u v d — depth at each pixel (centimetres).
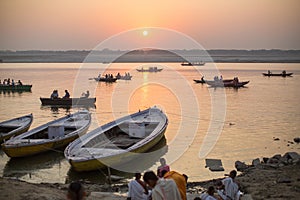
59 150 2175
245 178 1457
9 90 5772
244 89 5834
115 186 1479
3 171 1858
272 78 7962
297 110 3769
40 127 2361
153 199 685
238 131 2795
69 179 1728
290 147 2295
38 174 1806
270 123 3106
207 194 1030
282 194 1220
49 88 6166
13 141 2042
